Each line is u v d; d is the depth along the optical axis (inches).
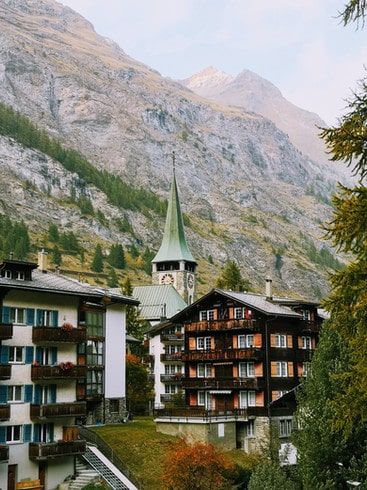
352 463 1550.2
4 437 2117.4
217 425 2736.2
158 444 2578.7
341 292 909.8
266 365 2979.8
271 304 3211.1
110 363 3046.3
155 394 4232.3
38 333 2240.4
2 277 2241.6
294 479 1652.3
